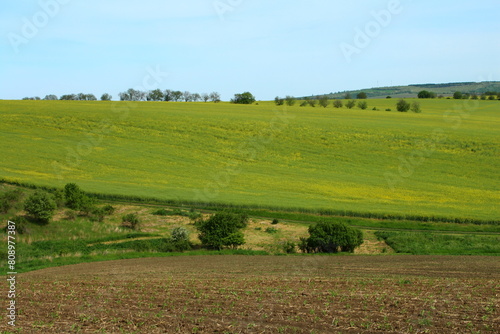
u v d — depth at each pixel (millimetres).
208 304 17484
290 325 14789
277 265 27812
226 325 14867
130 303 17859
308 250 35125
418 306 16625
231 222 36656
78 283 22312
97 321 15469
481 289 19562
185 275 24328
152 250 35156
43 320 15719
